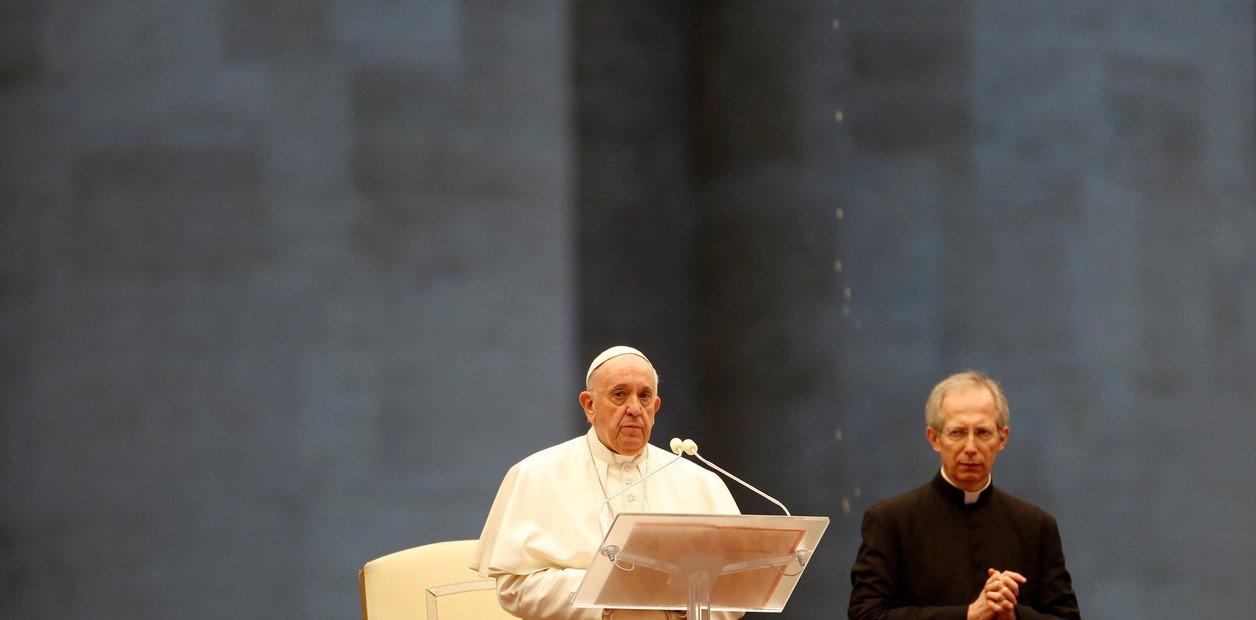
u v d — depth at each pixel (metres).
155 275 28.73
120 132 28.92
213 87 29.08
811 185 32.94
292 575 28.33
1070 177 31.91
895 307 32.06
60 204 28.88
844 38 32.88
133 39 29.08
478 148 30.44
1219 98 32.97
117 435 28.41
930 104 32.31
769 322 33.19
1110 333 31.59
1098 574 30.83
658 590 14.33
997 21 32.25
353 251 29.30
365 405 29.09
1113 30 32.31
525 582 16.14
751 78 33.78
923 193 32.16
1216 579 31.53
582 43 33.47
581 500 16.94
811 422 32.44
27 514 28.34
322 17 29.50
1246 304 32.75
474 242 30.27
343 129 29.45
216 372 28.61
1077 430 31.25
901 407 31.81
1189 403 31.91
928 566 17.05
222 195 28.94
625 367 16.78
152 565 28.11
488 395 30.06
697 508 17.34
